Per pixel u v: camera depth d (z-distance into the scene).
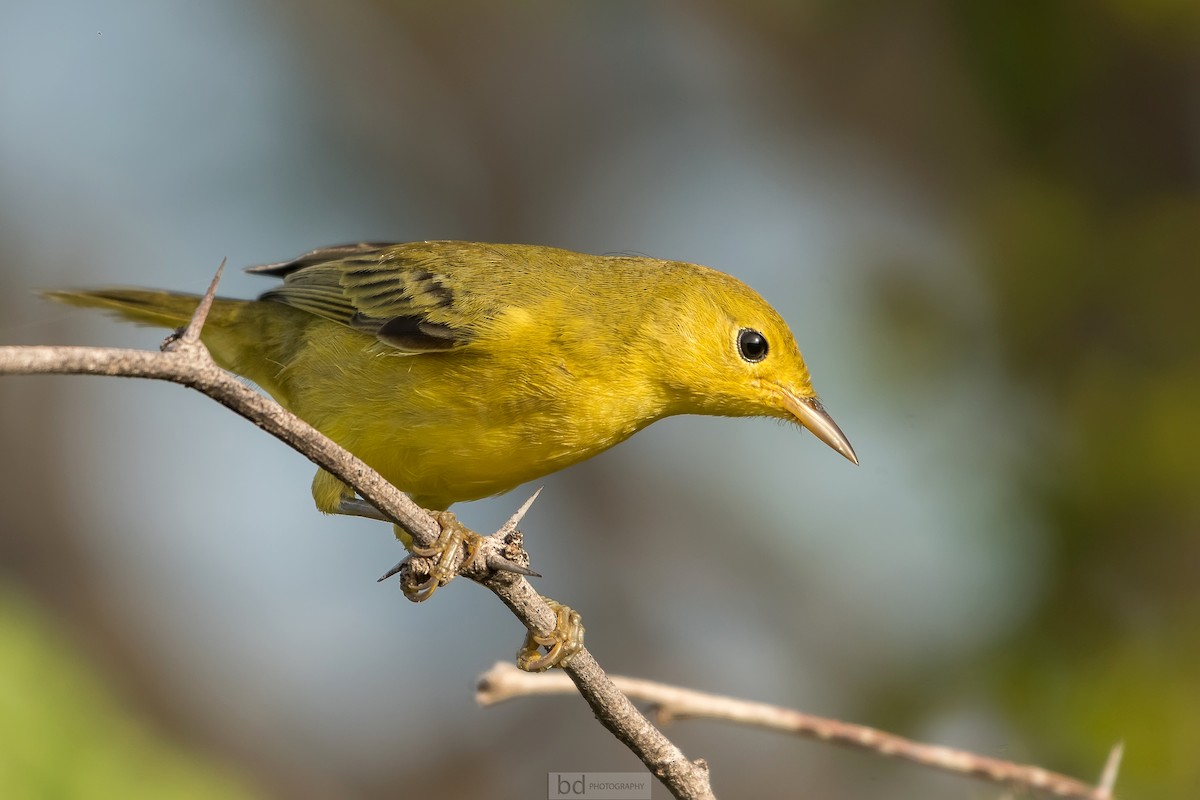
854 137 15.61
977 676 11.70
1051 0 13.17
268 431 5.54
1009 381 12.74
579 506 15.77
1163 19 12.63
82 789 7.88
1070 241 12.94
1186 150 13.19
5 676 7.96
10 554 15.19
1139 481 11.75
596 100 17.14
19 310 15.62
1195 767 10.79
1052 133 13.53
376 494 5.94
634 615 15.28
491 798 15.01
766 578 14.98
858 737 7.77
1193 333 12.38
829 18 15.43
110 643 14.91
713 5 16.19
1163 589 11.52
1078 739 11.06
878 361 13.01
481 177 16.83
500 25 16.75
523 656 7.55
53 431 15.81
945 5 14.17
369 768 15.03
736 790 14.69
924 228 14.57
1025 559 11.91
